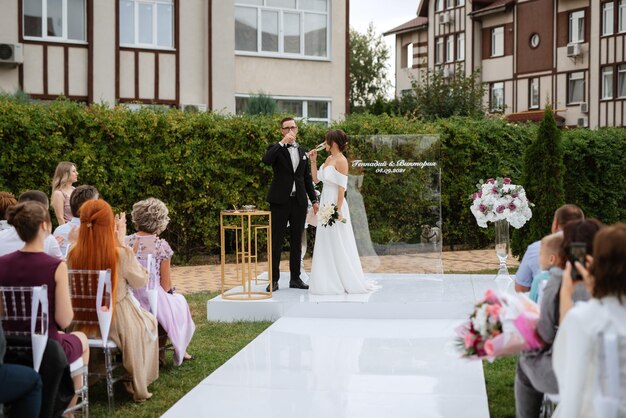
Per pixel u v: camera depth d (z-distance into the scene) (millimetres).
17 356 4332
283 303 8336
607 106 32281
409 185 9555
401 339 7266
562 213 5477
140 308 5629
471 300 8320
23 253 4535
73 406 4781
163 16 18875
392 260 9664
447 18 39719
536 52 35344
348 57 21406
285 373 6105
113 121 12609
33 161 12008
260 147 13711
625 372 3180
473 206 9445
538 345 3807
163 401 5480
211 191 13609
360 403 5312
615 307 3236
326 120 21391
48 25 17828
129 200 12938
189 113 13500
